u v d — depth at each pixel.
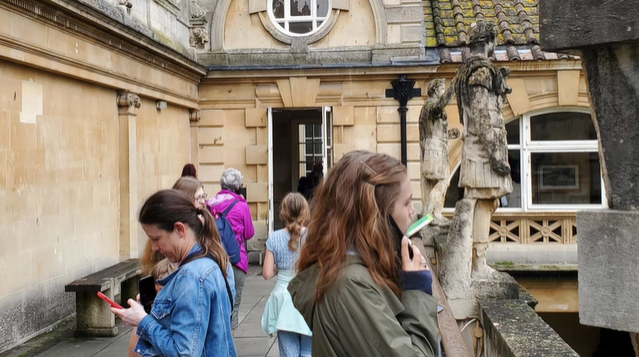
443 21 13.00
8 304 6.23
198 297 2.53
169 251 2.68
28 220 6.66
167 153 11.23
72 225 7.67
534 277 11.05
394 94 12.42
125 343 6.55
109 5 8.35
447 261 4.62
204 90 12.77
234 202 5.71
